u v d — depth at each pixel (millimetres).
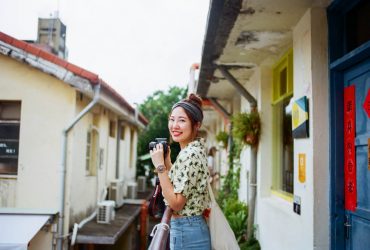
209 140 19656
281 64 5660
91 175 9656
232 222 6836
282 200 5316
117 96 9539
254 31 4500
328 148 3590
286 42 4902
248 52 5438
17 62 7781
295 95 4199
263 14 3936
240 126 6152
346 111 3488
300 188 3965
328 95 3633
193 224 2219
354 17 3461
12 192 7598
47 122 7680
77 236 7625
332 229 3479
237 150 8023
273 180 5938
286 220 4492
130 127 16406
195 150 2197
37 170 7590
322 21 3691
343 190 3498
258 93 6332
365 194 3100
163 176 2148
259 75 6250
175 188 2117
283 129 5512
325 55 3670
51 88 7719
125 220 9609
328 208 3549
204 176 2209
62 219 7363
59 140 7629
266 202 5609
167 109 23141
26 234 6367
